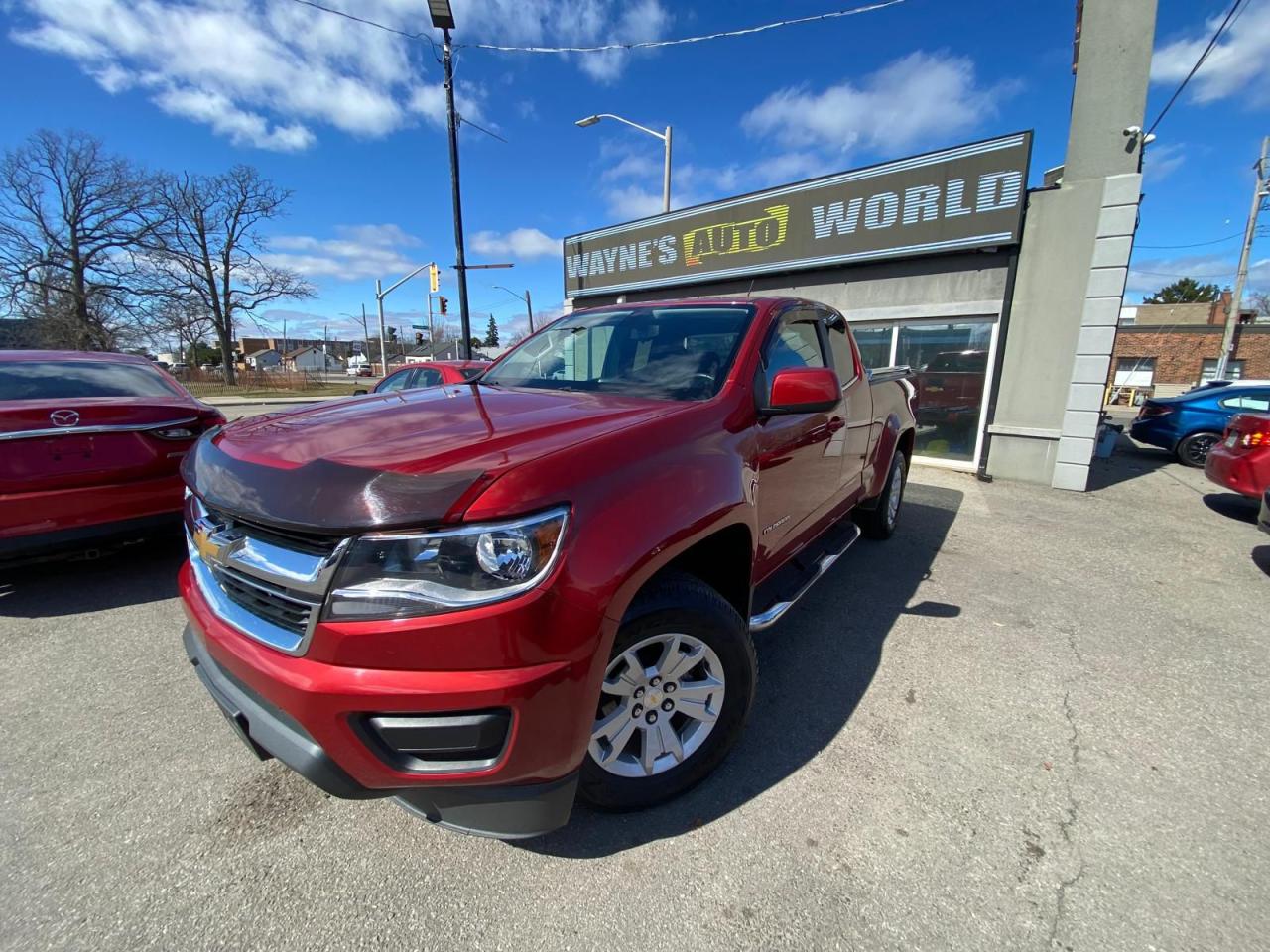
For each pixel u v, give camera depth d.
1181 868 1.86
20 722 2.54
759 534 2.45
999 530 5.53
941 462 8.51
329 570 1.46
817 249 9.01
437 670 1.45
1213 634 3.46
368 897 1.74
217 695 1.77
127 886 1.77
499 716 1.48
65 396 4.05
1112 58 6.55
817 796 2.15
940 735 2.51
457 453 1.62
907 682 2.91
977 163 7.37
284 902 1.72
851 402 3.62
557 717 1.54
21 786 2.16
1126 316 45.88
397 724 1.46
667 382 2.57
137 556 4.52
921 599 3.91
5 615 3.52
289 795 2.14
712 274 10.37
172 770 2.26
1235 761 2.37
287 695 1.49
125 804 2.08
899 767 2.31
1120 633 3.46
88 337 35.47
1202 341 34.75
